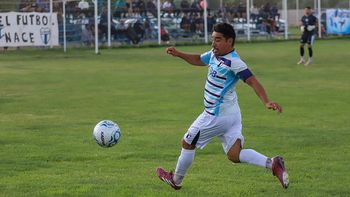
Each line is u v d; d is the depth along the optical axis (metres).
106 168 22.11
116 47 94.69
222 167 22.25
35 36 83.44
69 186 19.53
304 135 28.09
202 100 39.28
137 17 98.75
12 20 81.19
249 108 36.03
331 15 117.31
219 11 106.81
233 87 17.39
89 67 62.56
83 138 27.47
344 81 49.59
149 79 51.31
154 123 31.31
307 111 34.91
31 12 83.06
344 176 20.94
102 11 94.81
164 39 101.25
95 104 37.84
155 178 20.67
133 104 37.72
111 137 19.25
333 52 81.31
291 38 112.69
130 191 18.91
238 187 19.50
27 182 20.05
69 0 91.31
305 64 64.94
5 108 36.38
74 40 91.75
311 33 65.00
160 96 41.06
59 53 81.62
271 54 79.19
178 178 18.44
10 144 26.20
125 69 60.38
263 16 111.94
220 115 17.41
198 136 17.67
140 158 23.78
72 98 40.41
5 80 50.84
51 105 37.56
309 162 22.98
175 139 27.25
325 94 41.91
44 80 50.91
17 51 83.44
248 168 22.08
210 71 17.52
